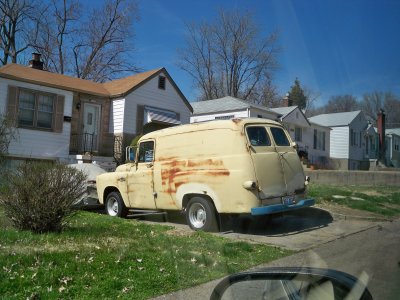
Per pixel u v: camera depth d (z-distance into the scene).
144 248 6.39
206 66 30.41
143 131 19.89
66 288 4.62
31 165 7.80
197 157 8.88
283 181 8.50
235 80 23.61
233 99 24.70
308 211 8.85
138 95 19.83
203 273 4.94
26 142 16.36
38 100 16.94
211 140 8.69
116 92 19.52
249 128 8.40
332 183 10.69
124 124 19.11
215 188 8.41
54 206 7.58
